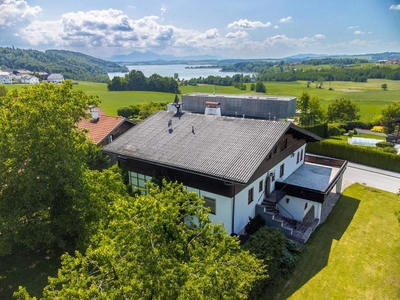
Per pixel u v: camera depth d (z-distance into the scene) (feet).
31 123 46.44
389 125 169.58
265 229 53.11
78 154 55.11
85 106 57.88
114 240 31.86
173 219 35.55
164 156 62.13
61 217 50.16
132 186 72.95
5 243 46.44
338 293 46.16
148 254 29.81
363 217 70.49
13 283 49.70
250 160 54.90
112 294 27.20
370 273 50.62
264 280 45.34
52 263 54.44
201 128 69.87
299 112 185.26
